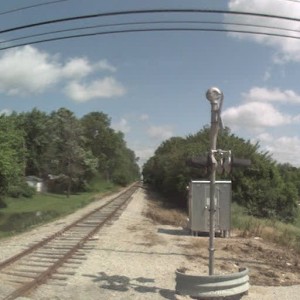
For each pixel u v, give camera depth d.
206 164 11.02
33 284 11.32
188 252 17.48
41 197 73.88
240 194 41.31
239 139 45.22
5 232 26.23
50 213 42.88
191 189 22.83
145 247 18.36
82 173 92.88
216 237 22.38
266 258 16.83
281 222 38.94
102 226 25.94
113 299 10.54
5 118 57.44
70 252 16.14
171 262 15.27
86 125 127.75
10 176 54.69
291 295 11.28
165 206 53.16
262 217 41.06
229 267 14.69
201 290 10.55
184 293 10.72
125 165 154.25
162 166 73.31
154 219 32.91
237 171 41.12
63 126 96.25
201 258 16.28
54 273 13.02
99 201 59.38
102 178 131.00
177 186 48.75
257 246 19.52
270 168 43.09
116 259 15.55
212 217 10.99
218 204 22.52
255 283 12.53
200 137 57.03
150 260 15.57
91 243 19.03
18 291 10.50
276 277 13.51
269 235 23.25
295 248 19.81
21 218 40.34
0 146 53.75
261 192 41.78
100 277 12.73
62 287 11.49
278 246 20.27
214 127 10.95
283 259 16.83
